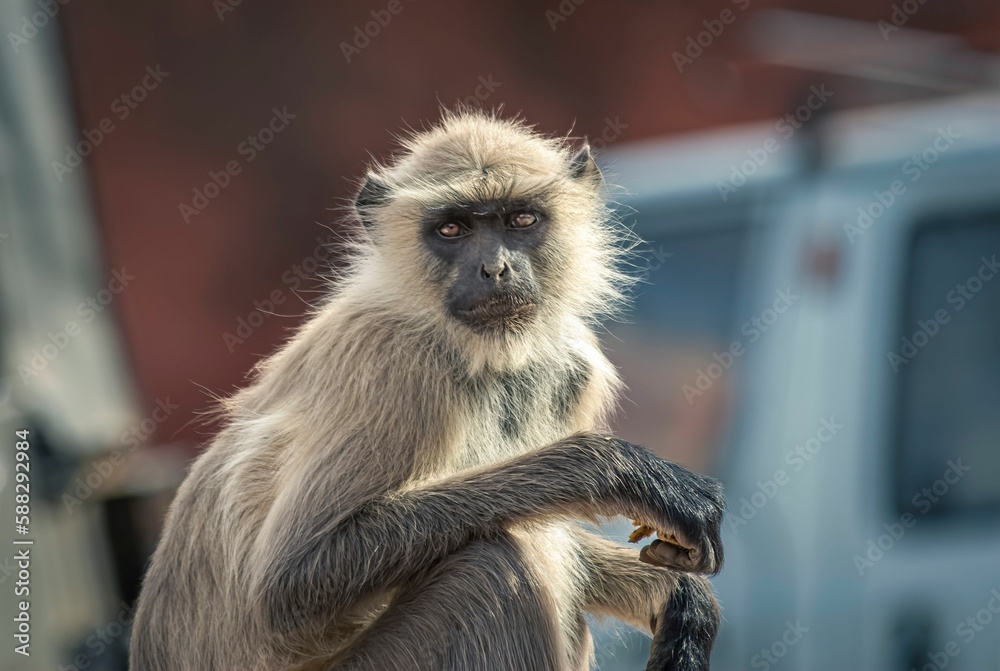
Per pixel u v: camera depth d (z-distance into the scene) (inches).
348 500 403.9
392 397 418.3
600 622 488.4
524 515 403.9
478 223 463.8
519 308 453.4
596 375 485.7
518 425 470.3
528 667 398.6
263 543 405.1
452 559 404.2
